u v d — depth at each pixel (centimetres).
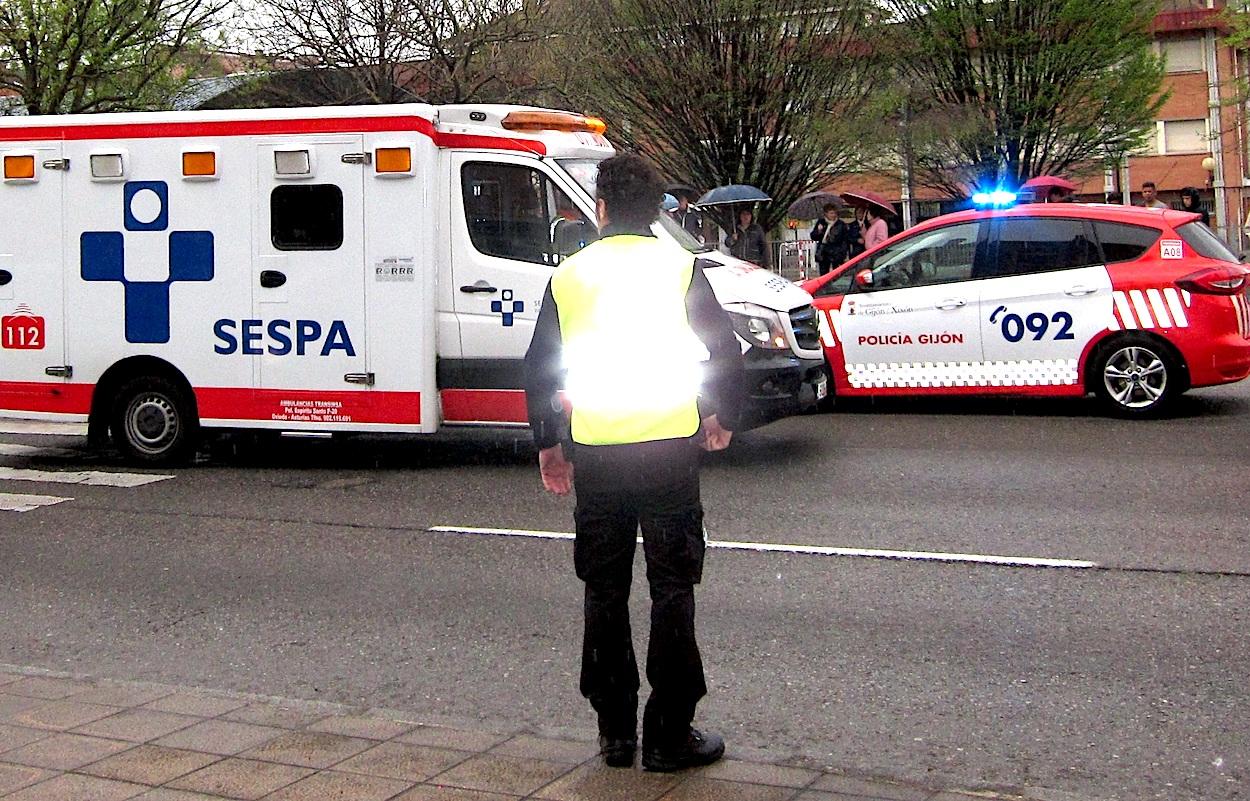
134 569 822
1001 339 1256
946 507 908
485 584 764
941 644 635
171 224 1099
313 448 1231
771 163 2528
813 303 1216
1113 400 1233
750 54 2434
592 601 464
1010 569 754
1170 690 568
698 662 457
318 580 784
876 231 1844
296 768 469
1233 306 1204
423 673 621
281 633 689
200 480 1089
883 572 756
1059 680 583
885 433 1202
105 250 1115
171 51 2252
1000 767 493
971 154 2941
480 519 925
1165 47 5056
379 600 740
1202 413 1246
